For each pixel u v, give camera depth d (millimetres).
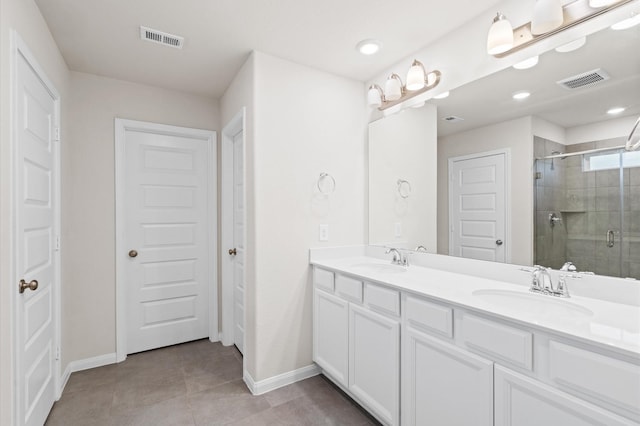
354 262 2312
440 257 2018
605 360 883
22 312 1471
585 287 1354
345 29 1921
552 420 997
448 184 1976
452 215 1953
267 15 1786
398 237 2336
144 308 2803
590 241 1364
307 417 1870
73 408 1964
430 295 1396
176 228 2932
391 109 2412
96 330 2529
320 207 2402
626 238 1263
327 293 2180
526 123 1582
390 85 2145
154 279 2840
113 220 2602
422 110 2150
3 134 1287
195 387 2211
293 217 2281
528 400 1061
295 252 2291
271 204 2189
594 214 1353
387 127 2451
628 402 841
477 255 1807
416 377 1492
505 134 1673
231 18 1814
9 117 1334
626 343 871
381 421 1721
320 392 2135
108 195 2582
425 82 2010
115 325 2600
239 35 1984
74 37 1995
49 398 1906
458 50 1903
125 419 1859
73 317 2436
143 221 2791
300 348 2309
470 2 1674
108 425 1809
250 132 2189
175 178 2922
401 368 1577
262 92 2162
